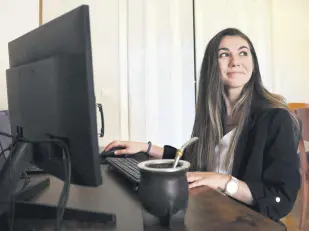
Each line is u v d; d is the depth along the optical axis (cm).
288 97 330
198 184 84
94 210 65
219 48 113
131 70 279
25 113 71
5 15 189
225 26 298
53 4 259
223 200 73
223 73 112
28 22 194
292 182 87
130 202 73
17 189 73
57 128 60
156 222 60
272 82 317
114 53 278
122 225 60
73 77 55
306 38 331
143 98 283
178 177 59
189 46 292
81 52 53
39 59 65
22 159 67
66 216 64
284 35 322
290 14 321
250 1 303
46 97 62
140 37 280
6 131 84
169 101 289
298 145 99
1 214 62
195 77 294
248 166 95
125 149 130
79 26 53
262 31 308
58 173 63
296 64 330
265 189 86
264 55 310
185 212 61
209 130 113
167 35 286
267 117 98
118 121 281
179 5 288
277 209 82
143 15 280
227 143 109
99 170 57
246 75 110
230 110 114
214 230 55
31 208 66
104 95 277
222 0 296
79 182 59
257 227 57
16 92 75
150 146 132
